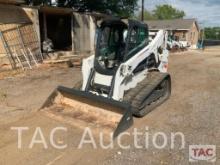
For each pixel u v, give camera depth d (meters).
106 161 3.99
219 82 9.90
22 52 13.10
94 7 23.48
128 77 5.68
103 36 5.98
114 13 24.22
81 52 17.97
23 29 13.37
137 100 5.62
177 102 7.08
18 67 12.45
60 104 5.88
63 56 16.03
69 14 17.84
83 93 5.36
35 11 13.85
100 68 5.73
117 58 5.76
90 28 18.50
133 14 25.69
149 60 6.66
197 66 14.42
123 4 24.14
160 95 6.89
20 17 13.26
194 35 44.66
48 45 15.86
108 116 5.11
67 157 4.09
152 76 6.46
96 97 5.16
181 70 12.79
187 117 5.92
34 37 13.88
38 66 12.92
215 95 7.92
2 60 12.34
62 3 23.09
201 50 33.19
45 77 10.38
